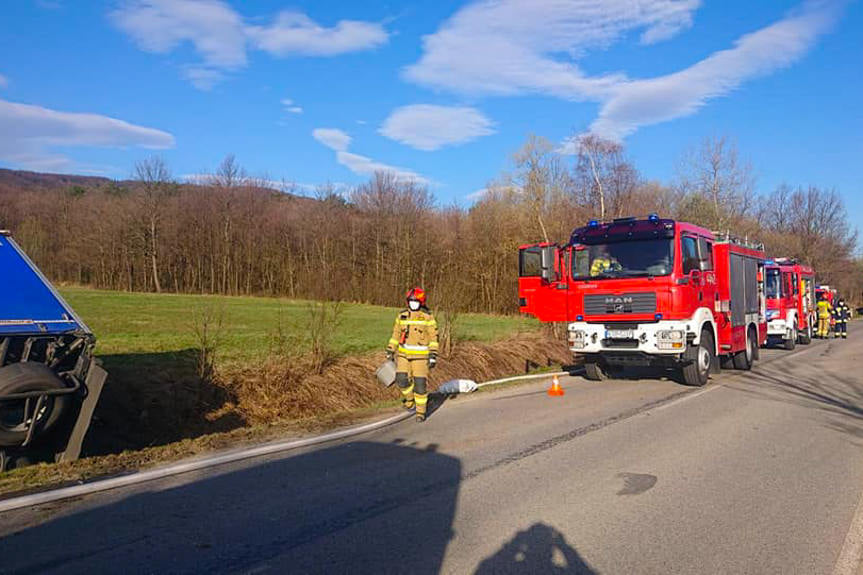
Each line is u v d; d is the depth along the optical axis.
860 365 16.98
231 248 53.50
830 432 8.71
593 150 39.22
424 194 48.56
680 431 8.75
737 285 15.23
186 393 9.58
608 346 12.73
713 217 37.06
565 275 13.35
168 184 54.06
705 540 4.83
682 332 12.05
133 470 6.64
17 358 7.03
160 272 53.72
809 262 53.09
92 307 26.69
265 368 10.88
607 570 4.29
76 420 7.01
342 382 11.27
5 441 6.40
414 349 9.61
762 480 6.42
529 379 14.40
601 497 5.84
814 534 4.97
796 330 22.38
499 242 38.56
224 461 7.04
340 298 14.95
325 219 50.31
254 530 4.98
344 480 6.38
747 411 10.28
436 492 5.97
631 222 12.65
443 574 4.21
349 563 4.37
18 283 7.31
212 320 15.52
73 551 4.56
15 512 5.39
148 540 4.77
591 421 9.47
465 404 11.18
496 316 31.42
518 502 5.69
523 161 38.50
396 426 9.21
